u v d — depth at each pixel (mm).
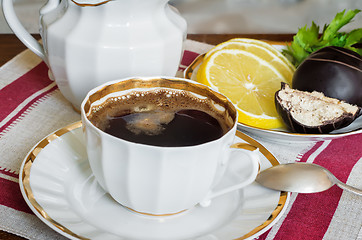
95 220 448
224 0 1124
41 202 444
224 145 445
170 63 559
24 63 651
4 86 607
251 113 570
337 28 648
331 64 568
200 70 602
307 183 477
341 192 506
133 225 449
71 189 468
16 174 499
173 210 453
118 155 432
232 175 492
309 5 1127
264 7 1098
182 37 562
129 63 535
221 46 634
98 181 461
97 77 540
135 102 483
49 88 616
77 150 495
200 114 476
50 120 568
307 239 463
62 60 541
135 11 528
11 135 541
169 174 433
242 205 465
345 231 472
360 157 552
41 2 1001
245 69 609
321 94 568
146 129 456
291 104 561
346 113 551
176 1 1112
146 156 427
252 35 746
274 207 457
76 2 506
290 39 738
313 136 536
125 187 443
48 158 483
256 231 437
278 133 537
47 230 453
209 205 468
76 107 582
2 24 808
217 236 437
